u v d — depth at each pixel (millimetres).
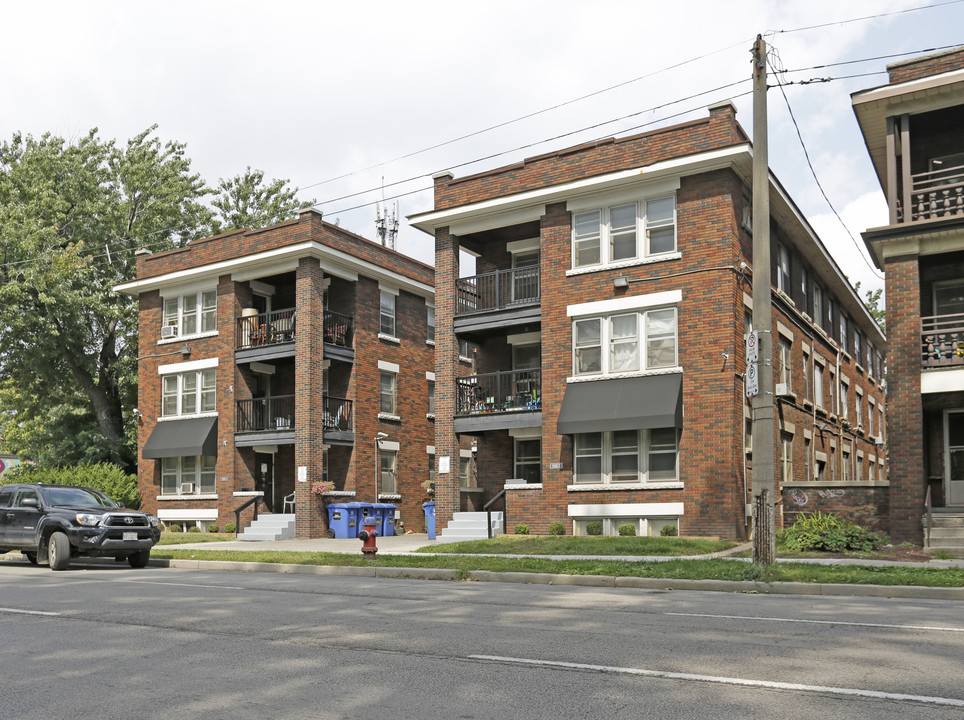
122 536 18859
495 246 28594
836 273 33188
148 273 34469
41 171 38750
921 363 19781
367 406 32156
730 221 22812
